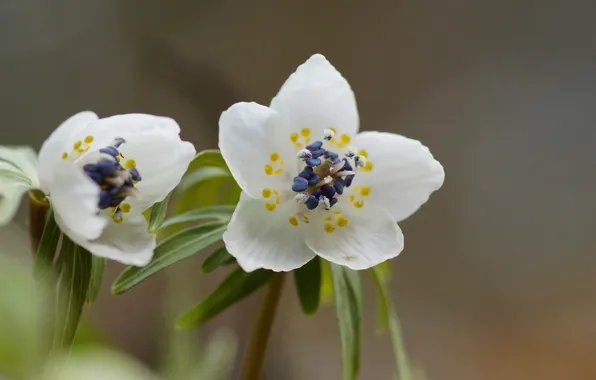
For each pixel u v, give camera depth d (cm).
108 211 15
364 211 16
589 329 27
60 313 15
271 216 16
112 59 26
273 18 27
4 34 25
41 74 26
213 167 17
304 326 26
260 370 17
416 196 16
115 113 26
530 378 27
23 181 15
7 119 25
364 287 27
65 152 15
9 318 13
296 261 16
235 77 27
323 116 16
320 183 16
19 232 16
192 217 16
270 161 16
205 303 16
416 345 27
